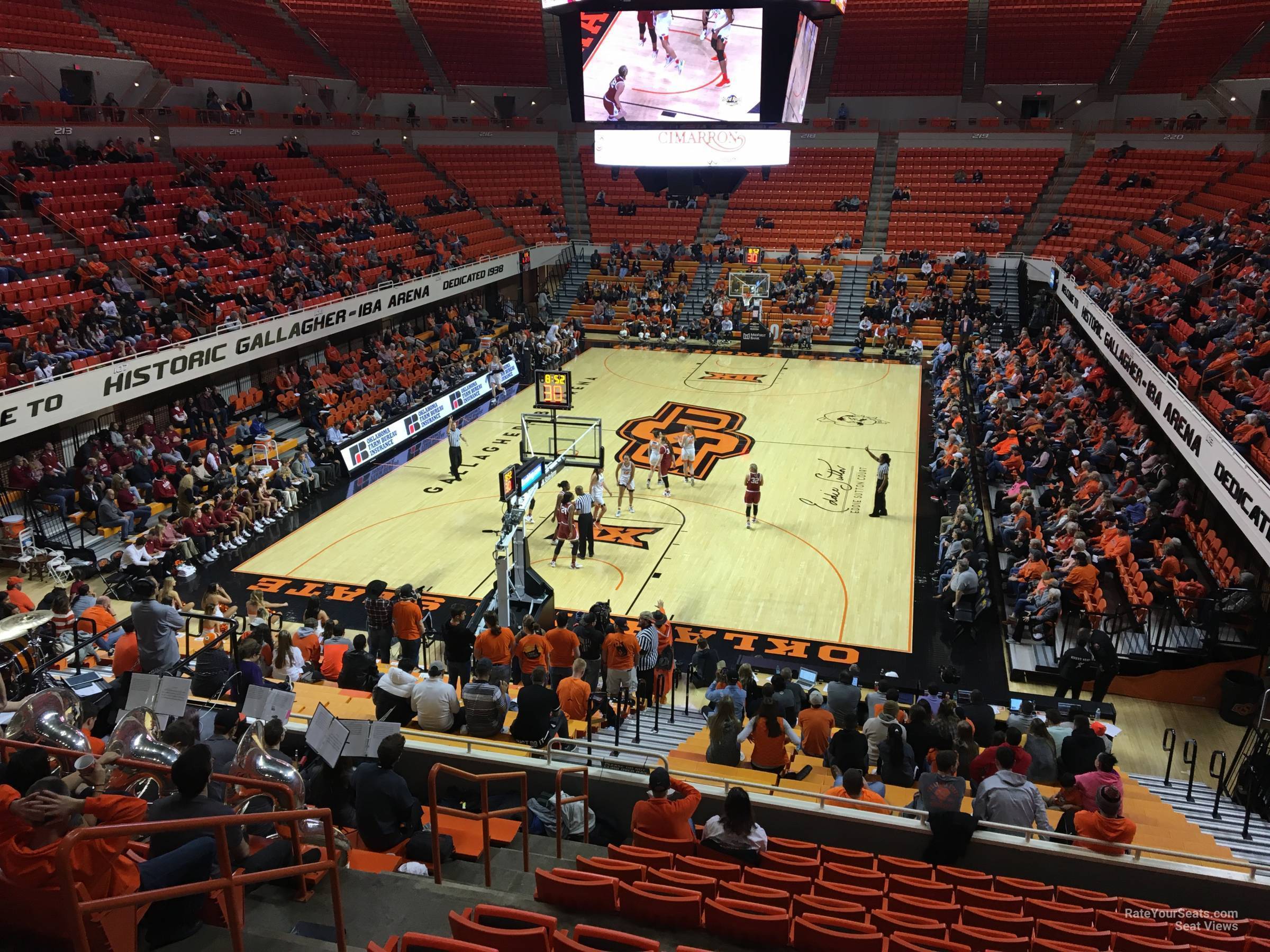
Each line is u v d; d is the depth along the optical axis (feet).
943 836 25.59
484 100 155.33
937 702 39.19
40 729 19.60
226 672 33.53
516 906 19.72
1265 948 20.86
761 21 55.72
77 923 11.33
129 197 90.33
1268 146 128.67
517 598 51.72
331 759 22.90
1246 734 40.47
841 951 18.33
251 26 141.18
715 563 64.03
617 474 72.43
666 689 49.19
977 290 125.80
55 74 100.07
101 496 65.05
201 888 13.11
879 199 142.41
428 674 34.81
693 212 145.07
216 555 64.85
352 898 18.47
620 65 59.11
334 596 59.41
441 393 94.27
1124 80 143.02
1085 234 124.47
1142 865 25.08
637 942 16.12
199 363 76.79
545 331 126.41
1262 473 46.68
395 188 132.77
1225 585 51.31
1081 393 82.74
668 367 115.65
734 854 23.68
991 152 141.69
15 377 63.52
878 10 152.76
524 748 29.76
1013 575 58.75
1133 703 48.67
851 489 77.00
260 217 105.19
